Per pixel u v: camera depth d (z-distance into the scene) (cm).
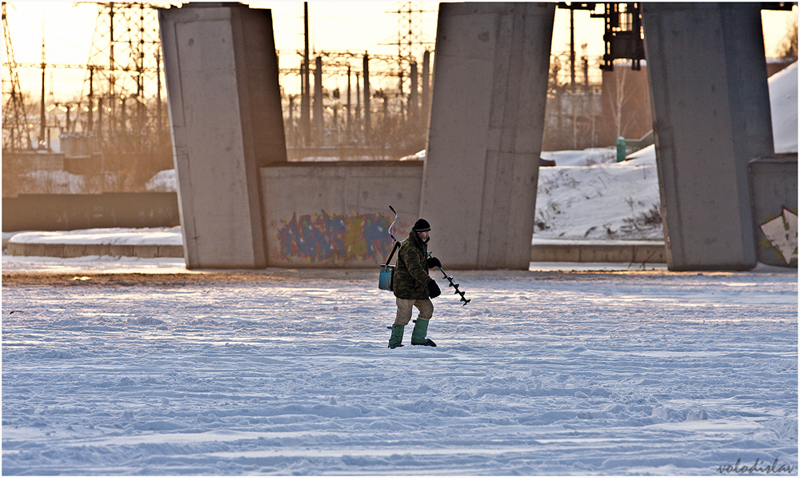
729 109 12038
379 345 3931
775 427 2142
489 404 2409
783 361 3409
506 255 11769
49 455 1777
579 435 2066
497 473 1697
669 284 9281
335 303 6606
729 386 2792
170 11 12262
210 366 3189
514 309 6094
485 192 11581
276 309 6000
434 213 11712
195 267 12675
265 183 12556
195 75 12238
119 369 3081
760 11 12725
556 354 3625
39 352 3472
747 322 5119
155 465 1727
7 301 6569
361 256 12344
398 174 12212
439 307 6231
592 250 16288
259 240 12456
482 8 11331
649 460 1806
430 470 1716
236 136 12206
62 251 18625
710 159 12131
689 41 12038
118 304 6369
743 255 12125
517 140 11562
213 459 1780
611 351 3738
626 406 2400
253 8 12575
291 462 1780
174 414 2228
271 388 2680
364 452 1867
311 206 12450
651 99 12394
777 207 12269
